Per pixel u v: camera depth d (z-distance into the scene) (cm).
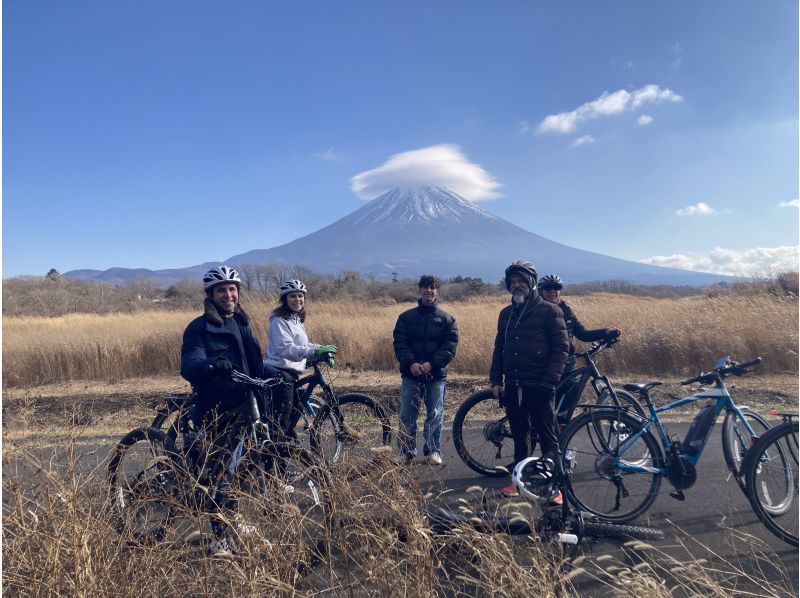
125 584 259
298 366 513
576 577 336
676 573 335
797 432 396
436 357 550
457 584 298
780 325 1063
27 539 265
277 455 360
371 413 575
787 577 318
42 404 851
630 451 424
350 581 279
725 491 467
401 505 285
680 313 1238
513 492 455
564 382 533
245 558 265
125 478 350
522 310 486
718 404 430
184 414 398
